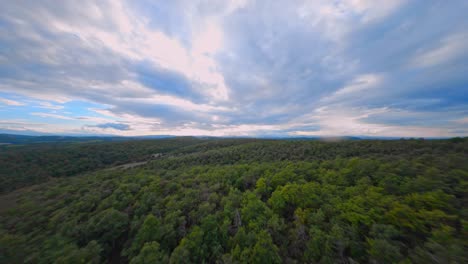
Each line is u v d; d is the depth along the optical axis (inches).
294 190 1146.0
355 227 808.9
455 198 796.0
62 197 1306.6
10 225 984.9
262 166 1806.1
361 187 1094.4
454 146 1544.0
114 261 884.6
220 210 1099.9
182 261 722.8
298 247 826.2
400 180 1057.5
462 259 557.3
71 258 717.3
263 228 913.5
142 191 1333.7
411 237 712.4
